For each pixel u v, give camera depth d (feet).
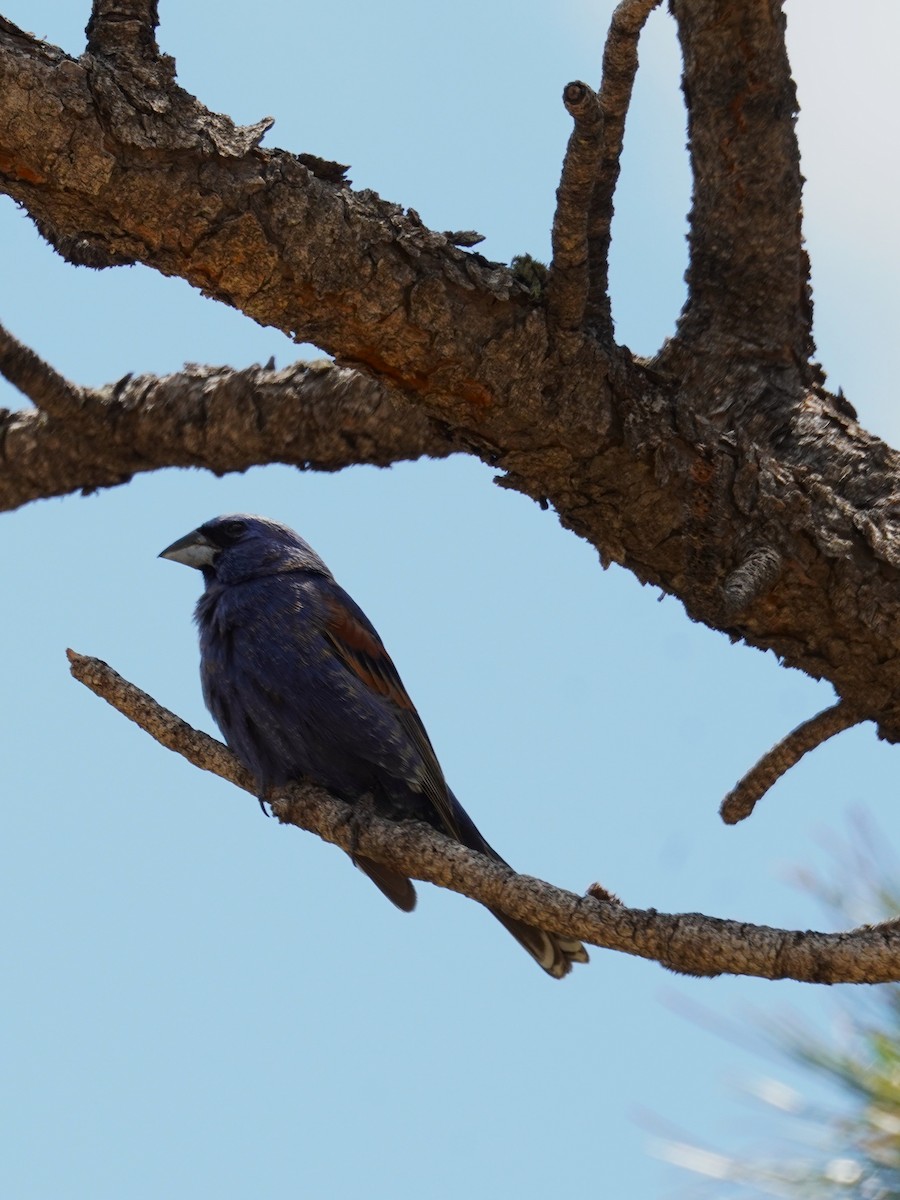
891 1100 19.97
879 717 28.37
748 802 28.32
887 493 28.71
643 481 27.20
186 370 35.04
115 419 34.58
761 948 20.35
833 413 30.01
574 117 23.45
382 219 25.12
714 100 29.27
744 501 27.14
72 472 35.47
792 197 29.78
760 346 30.48
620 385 26.68
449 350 25.70
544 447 27.07
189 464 35.53
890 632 27.37
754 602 27.78
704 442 27.12
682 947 20.81
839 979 20.12
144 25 23.90
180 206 24.09
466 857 23.27
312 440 34.50
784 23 28.84
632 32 22.76
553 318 25.70
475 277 25.35
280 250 24.61
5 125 23.26
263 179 24.22
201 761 26.89
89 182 23.79
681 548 27.84
